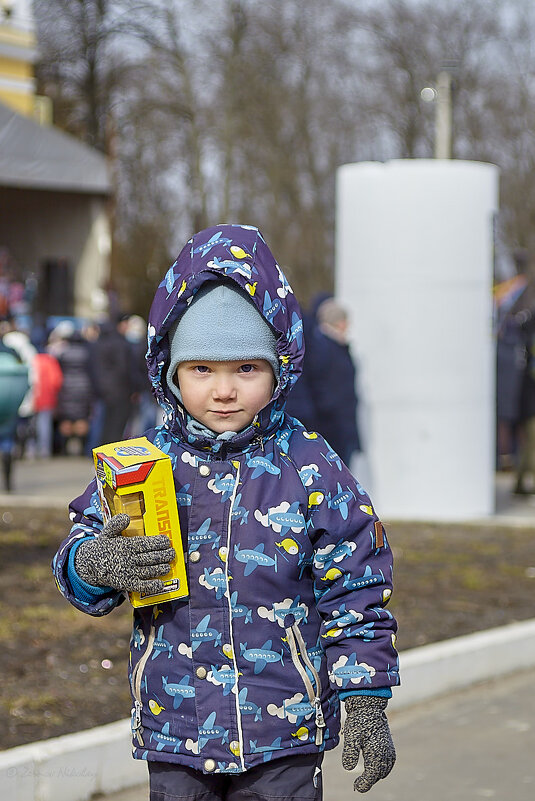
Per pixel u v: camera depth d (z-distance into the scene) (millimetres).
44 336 17906
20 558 8602
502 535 10359
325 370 9938
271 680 2812
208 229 2936
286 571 2816
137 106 34219
